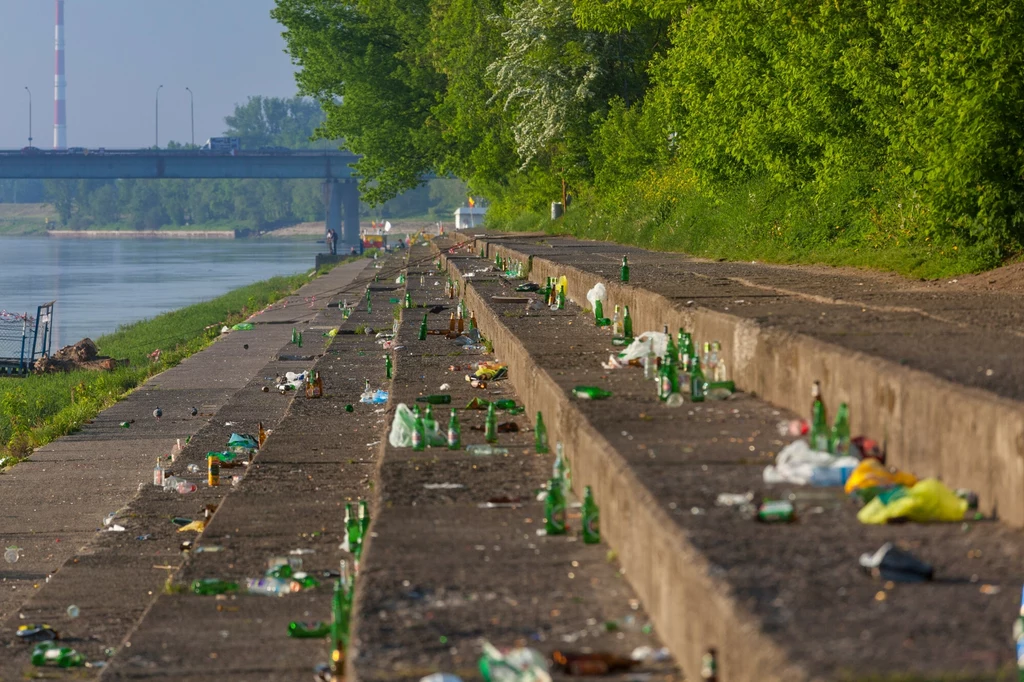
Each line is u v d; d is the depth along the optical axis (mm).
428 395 46781
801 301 44500
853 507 21047
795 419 29656
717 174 96812
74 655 28391
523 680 16922
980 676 13312
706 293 49062
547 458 33844
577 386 35281
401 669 17578
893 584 16719
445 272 144875
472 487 30172
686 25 98938
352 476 41562
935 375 23562
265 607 28219
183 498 46812
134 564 37531
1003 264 53906
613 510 24109
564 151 164375
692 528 19484
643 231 114188
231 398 73938
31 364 121812
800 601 16031
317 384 60219
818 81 74125
